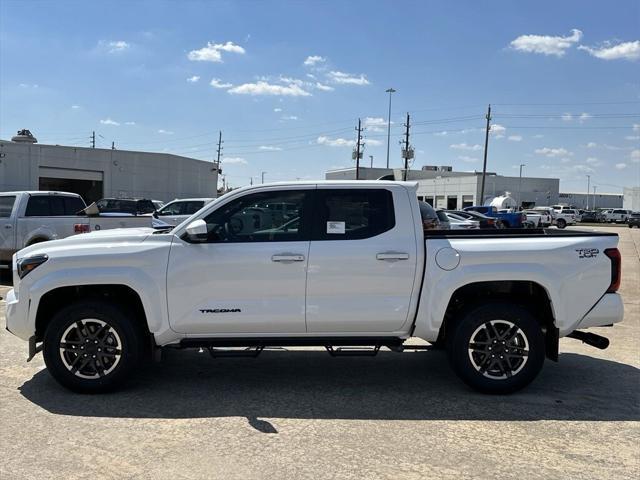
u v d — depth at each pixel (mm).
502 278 5160
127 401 5090
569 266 5207
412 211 5270
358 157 67188
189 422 4605
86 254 5160
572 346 7324
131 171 52812
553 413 4871
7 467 3795
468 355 5230
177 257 5152
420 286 5211
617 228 51250
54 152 47375
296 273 5137
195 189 60281
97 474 3709
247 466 3834
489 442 4262
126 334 5176
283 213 5289
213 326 5180
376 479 3662
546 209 53531
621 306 5277
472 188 73125
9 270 13922
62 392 5309
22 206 11633
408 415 4801
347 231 5242
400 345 5402
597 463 3932
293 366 6262
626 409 4984
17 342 7113
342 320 5191
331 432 4426
